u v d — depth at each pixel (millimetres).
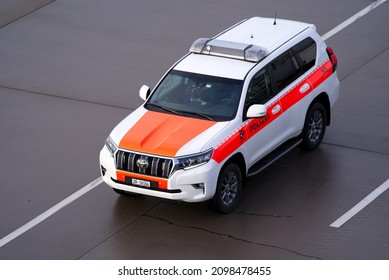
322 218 15727
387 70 22016
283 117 17000
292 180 17094
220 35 17891
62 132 19469
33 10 26156
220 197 15602
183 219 15773
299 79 17500
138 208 16203
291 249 14781
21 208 16359
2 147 18797
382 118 19703
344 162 17797
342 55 22875
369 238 15055
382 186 16812
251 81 16391
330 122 19391
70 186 17109
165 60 22906
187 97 16484
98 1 26594
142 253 14766
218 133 15531
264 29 18047
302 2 26000
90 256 14727
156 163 15125
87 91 21500
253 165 16578
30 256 14781
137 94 21297
